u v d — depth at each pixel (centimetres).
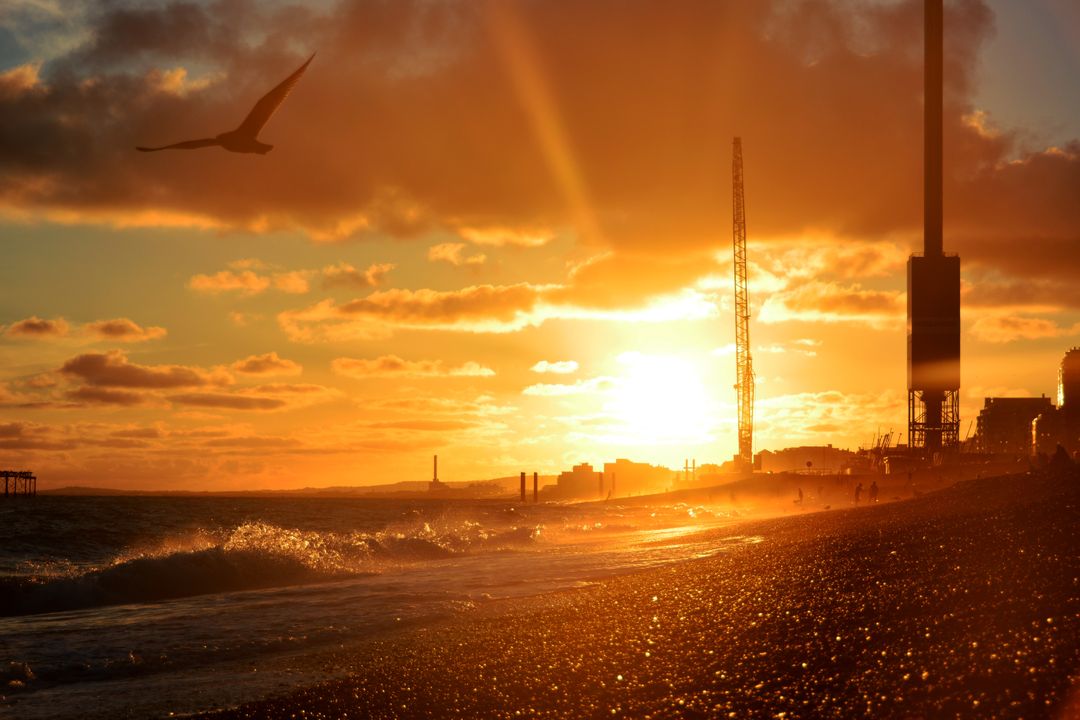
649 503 17062
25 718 1509
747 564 2855
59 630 2389
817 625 1559
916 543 2591
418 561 4453
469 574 3597
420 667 1630
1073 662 1112
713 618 1778
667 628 1734
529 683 1426
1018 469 13100
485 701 1365
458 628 2123
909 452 17300
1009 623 1354
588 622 1962
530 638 1838
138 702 1580
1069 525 2416
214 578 3497
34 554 5709
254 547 3934
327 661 1827
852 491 13988
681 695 1258
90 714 1520
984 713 1002
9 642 2198
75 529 7512
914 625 1440
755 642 1496
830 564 2403
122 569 3350
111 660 1972
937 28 18312
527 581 3222
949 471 13612
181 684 1714
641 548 4691
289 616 2544
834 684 1203
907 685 1142
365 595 2967
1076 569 1703
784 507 12494
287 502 19888
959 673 1146
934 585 1767
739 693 1227
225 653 2020
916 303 17950
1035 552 2009
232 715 1445
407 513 11281
